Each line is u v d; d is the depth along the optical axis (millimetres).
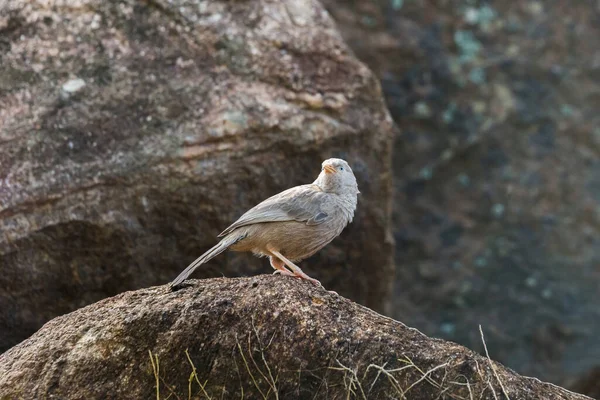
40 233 11859
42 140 12086
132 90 12391
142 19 12750
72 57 12516
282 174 12547
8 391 8266
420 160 20156
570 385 18250
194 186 12203
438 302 19250
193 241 12367
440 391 7848
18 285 11969
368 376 7891
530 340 18781
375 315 8312
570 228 19734
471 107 20438
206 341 8141
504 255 19562
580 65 20844
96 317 8500
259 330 8086
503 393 7859
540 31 21000
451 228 19781
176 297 8422
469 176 20172
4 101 12344
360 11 20547
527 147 20312
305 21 13172
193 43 12703
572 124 20469
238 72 12656
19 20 12695
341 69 13086
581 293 19156
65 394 8219
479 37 20859
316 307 8180
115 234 12039
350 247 13344
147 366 8180
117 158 12062
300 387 7973
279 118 12461
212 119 12312
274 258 9664
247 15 12984
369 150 13062
